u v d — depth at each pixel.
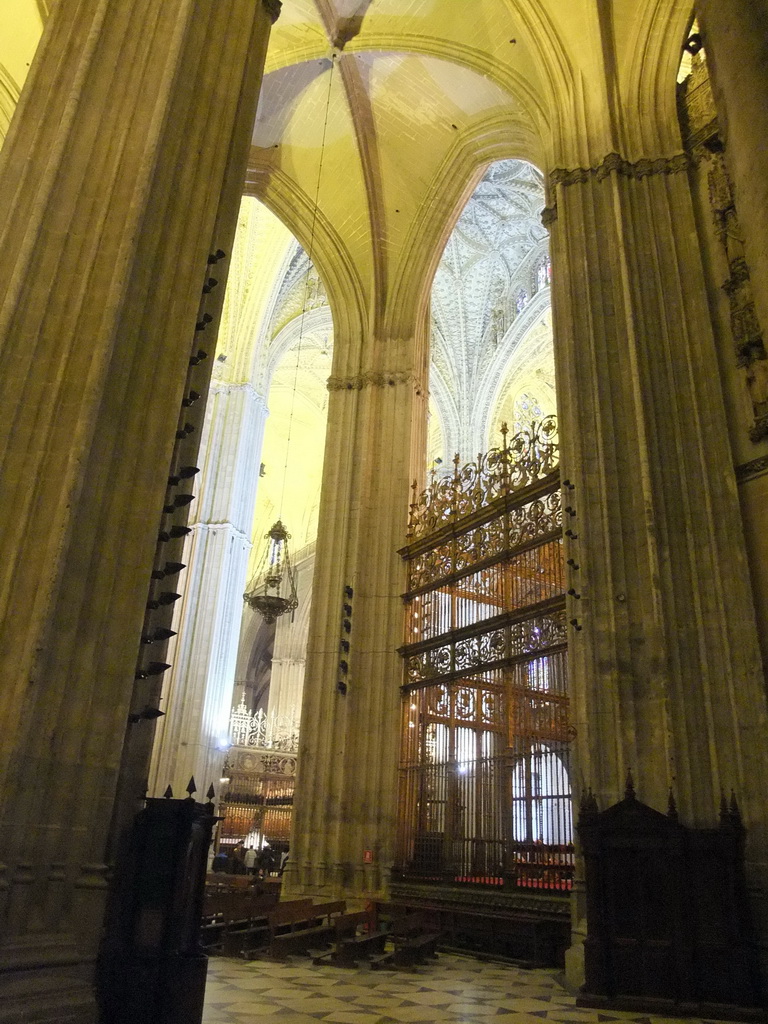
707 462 10.34
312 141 18.58
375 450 17.33
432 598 15.51
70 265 6.86
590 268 11.84
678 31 12.86
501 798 12.52
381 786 14.59
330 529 16.92
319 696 15.48
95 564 6.38
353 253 19.23
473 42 15.46
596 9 13.24
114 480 6.65
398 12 16.20
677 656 9.54
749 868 8.46
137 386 6.98
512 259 27.72
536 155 16.02
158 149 7.46
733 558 9.78
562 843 11.88
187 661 23.14
